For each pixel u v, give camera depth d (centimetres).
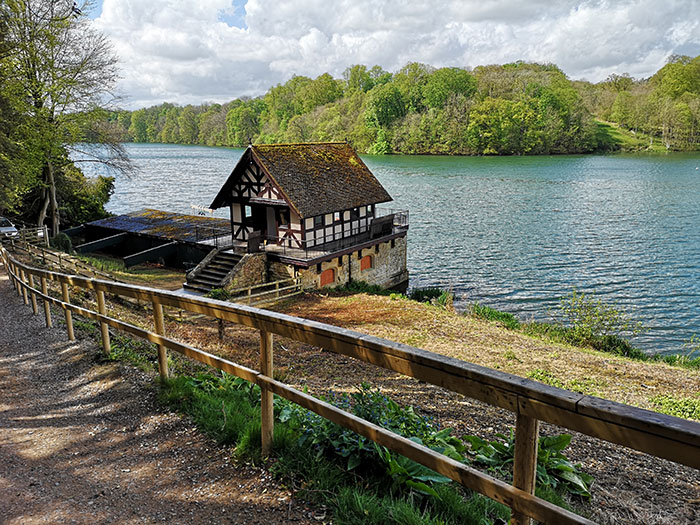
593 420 212
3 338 954
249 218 2709
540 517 238
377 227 2848
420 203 5656
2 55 2791
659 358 1886
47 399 627
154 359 803
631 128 13050
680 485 655
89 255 3309
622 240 4016
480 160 10419
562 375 1445
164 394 576
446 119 11756
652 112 12200
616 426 205
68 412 577
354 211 2783
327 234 2630
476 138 11394
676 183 6869
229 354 1434
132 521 357
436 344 1738
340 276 2659
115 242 3203
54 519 365
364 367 1348
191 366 859
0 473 443
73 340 877
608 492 581
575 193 6209
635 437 200
